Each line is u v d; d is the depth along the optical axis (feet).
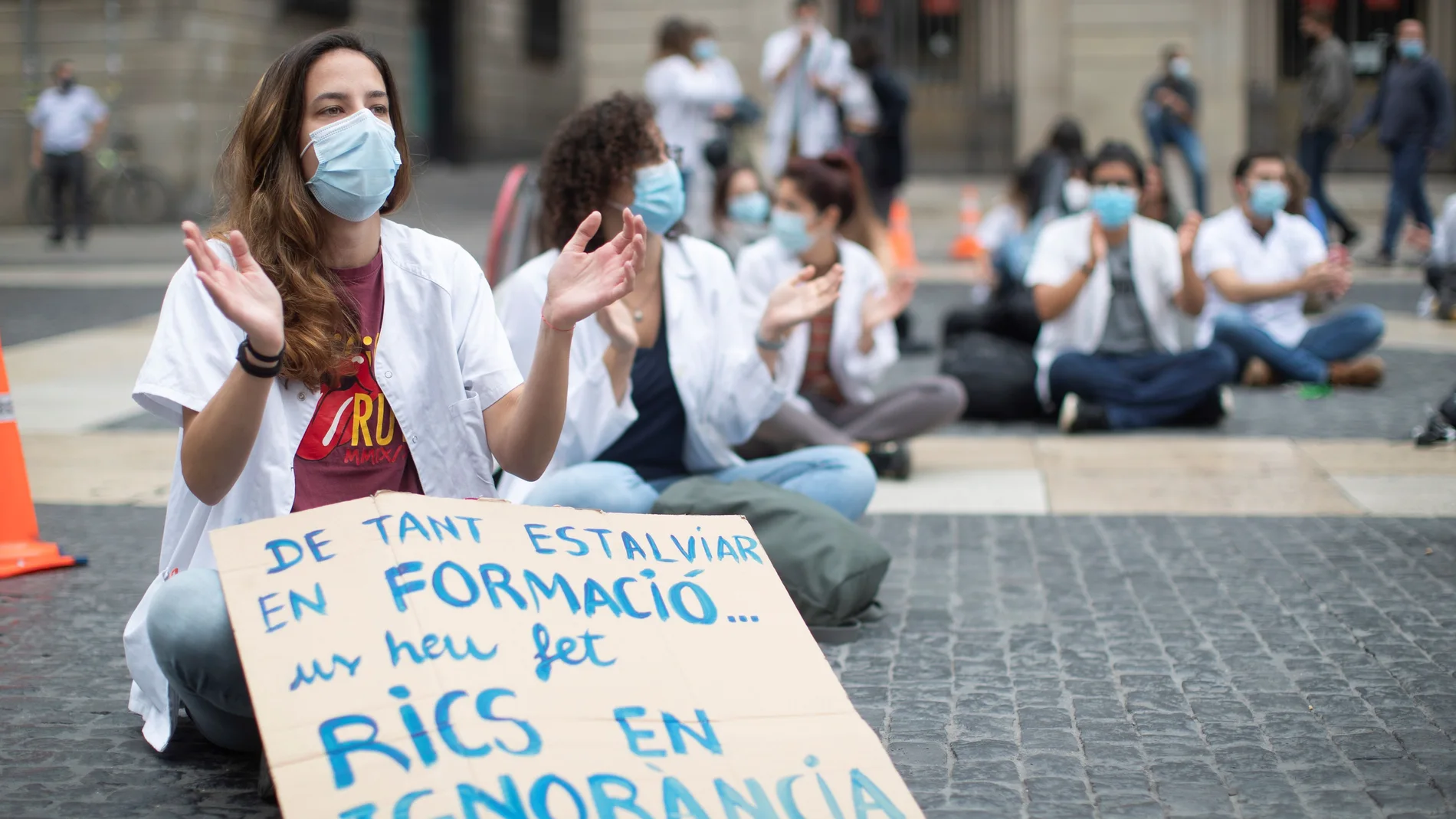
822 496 13.65
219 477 8.55
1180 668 11.60
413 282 9.59
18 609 13.33
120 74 61.00
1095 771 9.57
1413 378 25.93
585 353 13.14
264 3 66.49
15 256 49.29
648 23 56.95
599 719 8.22
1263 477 18.62
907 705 10.87
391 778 7.64
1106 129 56.24
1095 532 16.11
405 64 82.28
